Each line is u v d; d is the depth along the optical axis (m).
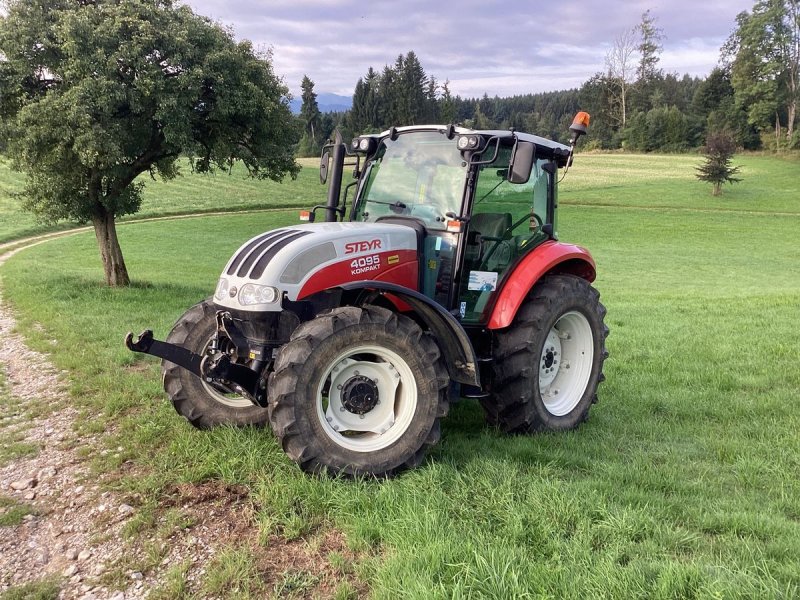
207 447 4.33
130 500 3.78
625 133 89.88
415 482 3.71
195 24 12.91
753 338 8.32
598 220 43.59
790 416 5.15
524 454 4.25
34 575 3.15
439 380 3.98
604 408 5.53
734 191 53.59
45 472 4.31
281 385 3.66
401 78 96.00
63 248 27.97
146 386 5.89
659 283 23.28
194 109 13.31
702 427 4.99
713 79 88.12
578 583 2.71
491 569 2.77
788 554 2.99
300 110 107.88
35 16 12.04
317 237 4.09
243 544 3.22
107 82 11.62
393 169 4.89
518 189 5.01
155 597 2.87
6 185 43.44
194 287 15.09
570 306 4.94
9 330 9.43
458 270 4.49
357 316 3.79
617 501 3.55
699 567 2.79
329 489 3.58
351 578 2.93
